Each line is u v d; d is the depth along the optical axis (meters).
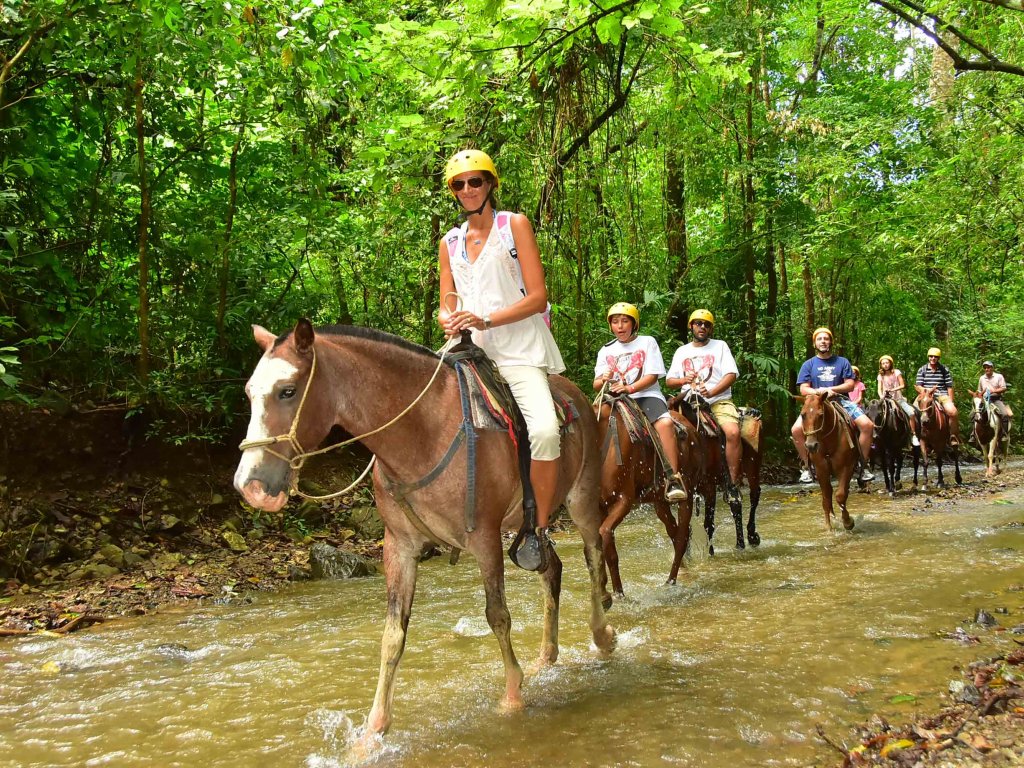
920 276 25.19
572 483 4.55
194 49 7.64
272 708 4.20
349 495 10.08
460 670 4.70
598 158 12.61
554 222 10.78
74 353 8.56
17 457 7.76
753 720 3.77
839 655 4.67
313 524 9.30
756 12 17.14
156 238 9.01
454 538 3.78
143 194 8.42
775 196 17.94
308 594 7.04
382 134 9.02
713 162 16.88
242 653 5.25
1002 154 13.46
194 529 8.43
